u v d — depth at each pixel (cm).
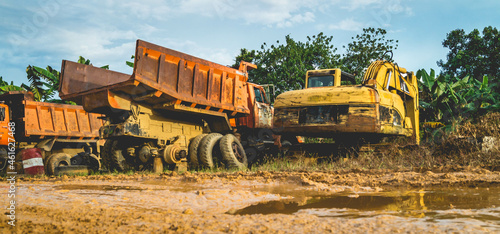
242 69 1065
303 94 829
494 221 256
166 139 941
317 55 2302
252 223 266
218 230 249
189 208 350
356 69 2141
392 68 902
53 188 564
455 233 224
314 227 250
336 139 889
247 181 564
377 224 253
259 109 1138
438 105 1393
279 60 2234
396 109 853
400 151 824
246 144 1105
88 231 256
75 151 1307
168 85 860
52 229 265
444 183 466
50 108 1208
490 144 748
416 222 257
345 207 333
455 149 772
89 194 474
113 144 998
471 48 3117
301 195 418
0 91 1945
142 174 790
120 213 323
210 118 1025
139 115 883
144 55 814
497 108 1393
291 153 942
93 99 873
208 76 953
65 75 953
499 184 447
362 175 591
